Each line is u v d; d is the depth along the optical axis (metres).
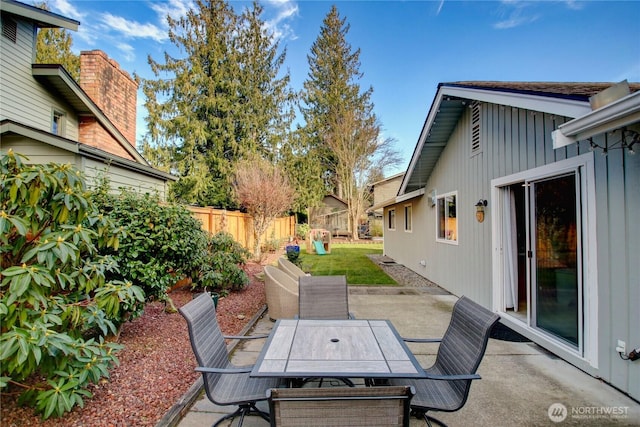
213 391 2.26
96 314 2.57
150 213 4.17
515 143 4.50
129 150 9.70
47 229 2.51
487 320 2.14
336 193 28.27
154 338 3.92
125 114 10.07
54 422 2.28
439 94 5.83
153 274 3.90
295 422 1.50
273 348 2.23
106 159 6.25
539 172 3.96
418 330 4.55
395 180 25.91
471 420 2.47
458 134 6.51
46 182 2.36
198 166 19.11
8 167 2.39
